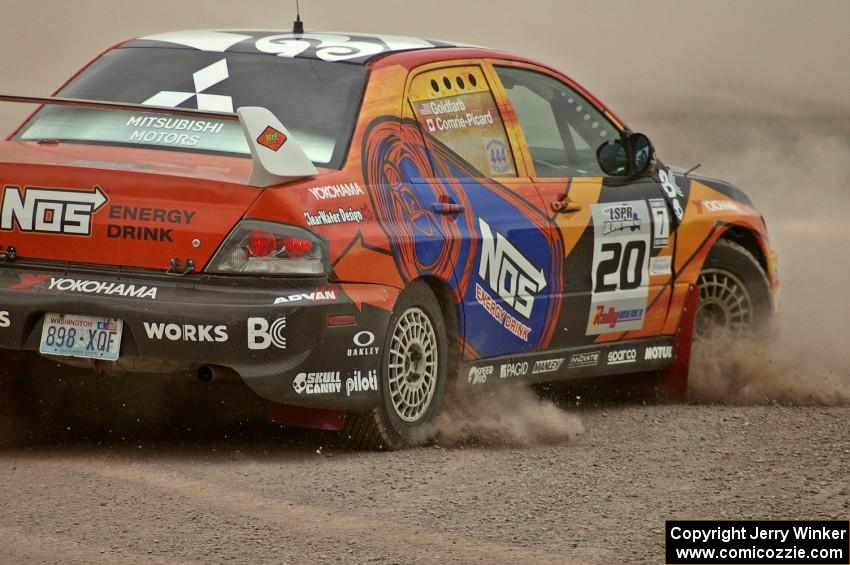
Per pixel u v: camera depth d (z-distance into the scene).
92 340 20.39
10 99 20.56
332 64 23.64
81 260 20.67
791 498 20.00
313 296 20.53
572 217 25.86
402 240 22.03
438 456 21.94
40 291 20.50
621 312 27.03
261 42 24.67
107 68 24.20
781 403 28.81
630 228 27.12
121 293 20.28
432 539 17.47
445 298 23.41
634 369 27.73
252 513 18.19
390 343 21.89
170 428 23.08
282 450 21.89
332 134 22.28
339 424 21.39
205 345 20.11
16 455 20.89
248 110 20.42
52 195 20.75
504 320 24.45
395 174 22.64
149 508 18.19
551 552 17.16
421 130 23.58
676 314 28.41
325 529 17.64
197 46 24.45
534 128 26.19
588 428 25.14
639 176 27.72
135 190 20.53
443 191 23.41
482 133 24.88
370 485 19.88
